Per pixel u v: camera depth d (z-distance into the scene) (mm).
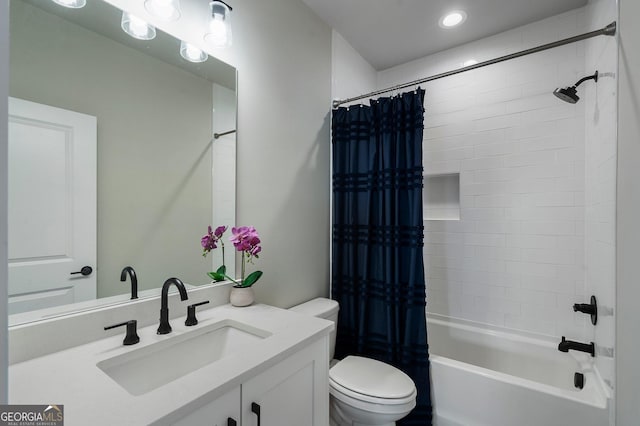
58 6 914
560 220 1944
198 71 1279
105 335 961
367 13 1934
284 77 1688
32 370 751
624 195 1146
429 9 1881
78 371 748
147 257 1121
